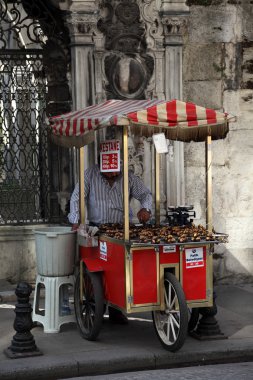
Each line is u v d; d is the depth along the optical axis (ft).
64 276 23.61
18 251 29.25
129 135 28.99
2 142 29.55
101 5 28.68
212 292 22.02
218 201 30.14
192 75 29.66
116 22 28.86
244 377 19.95
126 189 21.06
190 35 29.55
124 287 21.17
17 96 29.50
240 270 30.53
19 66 29.43
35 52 29.45
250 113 30.19
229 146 30.09
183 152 29.35
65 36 29.32
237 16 29.86
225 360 21.63
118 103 23.72
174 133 22.50
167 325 21.81
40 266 23.65
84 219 23.79
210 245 21.88
